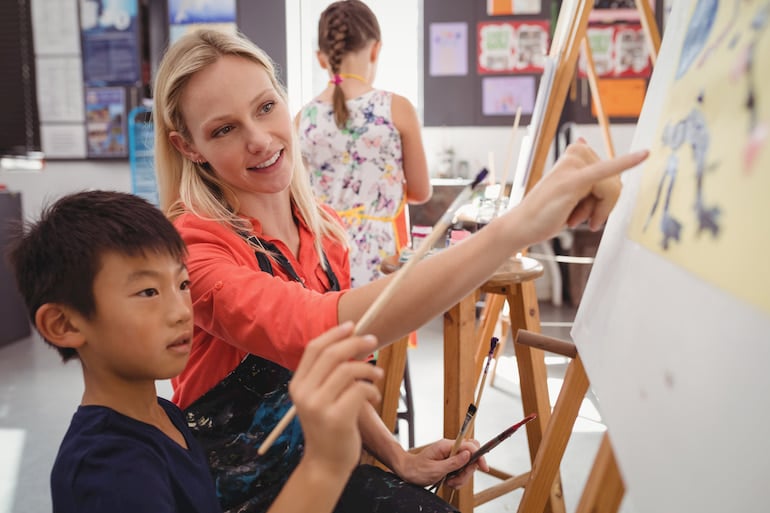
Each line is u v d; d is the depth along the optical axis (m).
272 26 3.86
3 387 2.90
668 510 0.46
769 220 0.41
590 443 2.20
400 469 0.98
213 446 0.95
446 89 4.23
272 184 0.99
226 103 0.93
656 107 0.73
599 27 4.04
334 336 0.56
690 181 0.56
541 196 0.66
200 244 0.93
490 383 2.78
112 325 0.70
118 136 4.20
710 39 0.59
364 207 1.99
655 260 0.60
